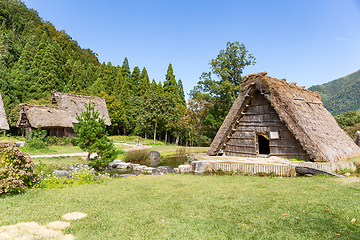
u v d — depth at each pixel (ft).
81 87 191.42
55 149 75.00
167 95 143.02
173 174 39.24
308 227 14.14
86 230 13.88
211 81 124.06
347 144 48.91
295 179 30.30
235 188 25.35
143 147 105.40
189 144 199.93
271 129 47.91
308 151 39.34
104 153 46.09
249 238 12.85
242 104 51.65
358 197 19.94
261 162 39.52
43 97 156.15
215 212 17.16
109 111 165.48
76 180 31.07
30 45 202.39
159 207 18.44
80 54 316.19
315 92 62.59
